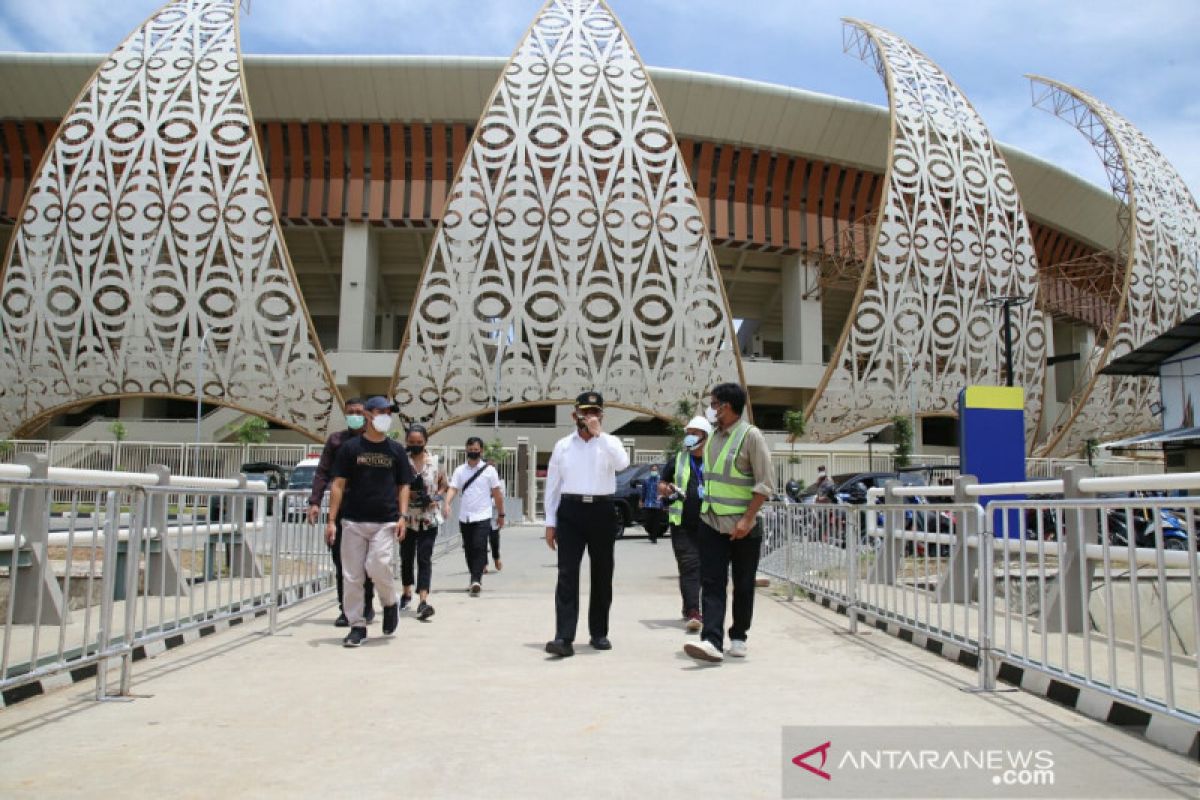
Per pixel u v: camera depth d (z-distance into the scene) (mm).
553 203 37219
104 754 3955
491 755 3914
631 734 4285
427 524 8977
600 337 37156
